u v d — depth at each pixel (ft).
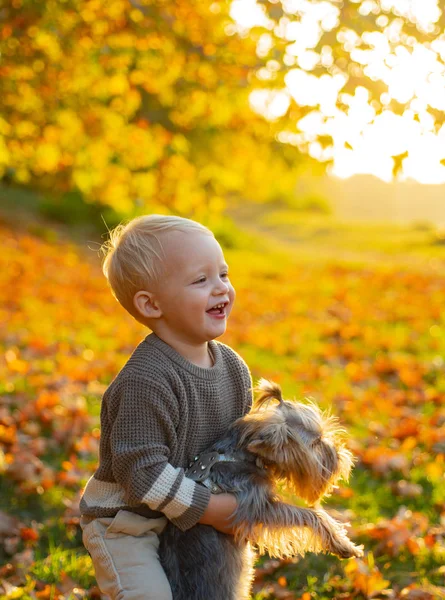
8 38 17.84
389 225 97.96
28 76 19.34
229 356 7.54
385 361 23.00
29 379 19.58
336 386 20.97
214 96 20.02
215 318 7.10
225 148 22.56
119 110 21.43
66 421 16.26
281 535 6.89
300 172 21.38
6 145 21.34
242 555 7.12
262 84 17.93
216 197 24.41
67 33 18.40
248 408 7.59
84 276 43.29
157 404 6.69
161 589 6.81
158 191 23.44
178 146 22.31
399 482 13.91
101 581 7.22
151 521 7.04
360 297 38.09
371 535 11.79
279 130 19.90
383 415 18.08
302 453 6.67
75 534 12.01
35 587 10.39
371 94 14.51
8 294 34.83
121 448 6.69
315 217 108.99
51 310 32.01
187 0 18.04
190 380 6.95
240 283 45.03
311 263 58.39
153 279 7.01
